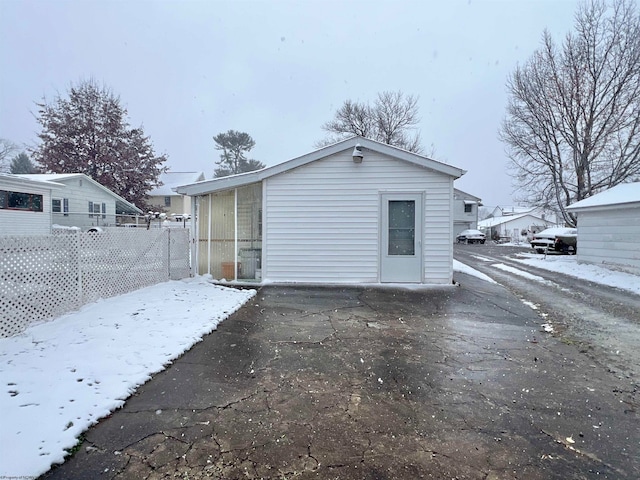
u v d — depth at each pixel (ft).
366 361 12.55
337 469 6.89
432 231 27.99
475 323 17.58
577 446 7.70
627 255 32.86
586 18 58.65
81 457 7.13
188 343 13.80
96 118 88.07
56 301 16.10
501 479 6.65
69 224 60.18
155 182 97.71
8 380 10.02
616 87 57.77
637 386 10.73
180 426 8.33
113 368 11.18
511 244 99.45
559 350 13.85
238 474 6.72
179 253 28.68
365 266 28.50
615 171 58.75
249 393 10.06
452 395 10.05
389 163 28.09
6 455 6.97
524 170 67.87
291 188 28.89
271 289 26.12
